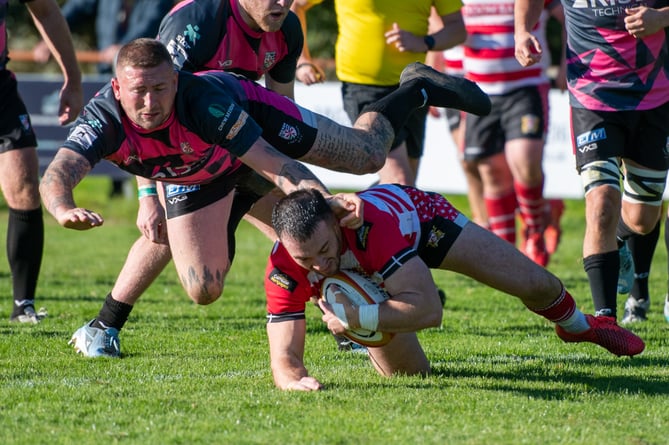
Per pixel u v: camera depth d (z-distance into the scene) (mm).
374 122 18656
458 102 20156
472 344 21297
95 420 14367
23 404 15281
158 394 15961
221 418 14383
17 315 24328
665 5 20844
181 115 16047
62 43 23938
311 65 28422
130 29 50031
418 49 27031
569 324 17859
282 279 16031
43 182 15117
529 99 33312
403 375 17516
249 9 18734
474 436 13547
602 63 20984
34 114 49969
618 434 13750
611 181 20625
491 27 33219
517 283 16578
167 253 19969
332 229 14609
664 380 17297
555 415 14711
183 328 23625
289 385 16172
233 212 19547
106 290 30766
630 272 23844
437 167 48094
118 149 16312
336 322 15164
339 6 28188
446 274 35719
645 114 21141
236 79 17516
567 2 21422
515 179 34031
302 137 17594
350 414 14562
